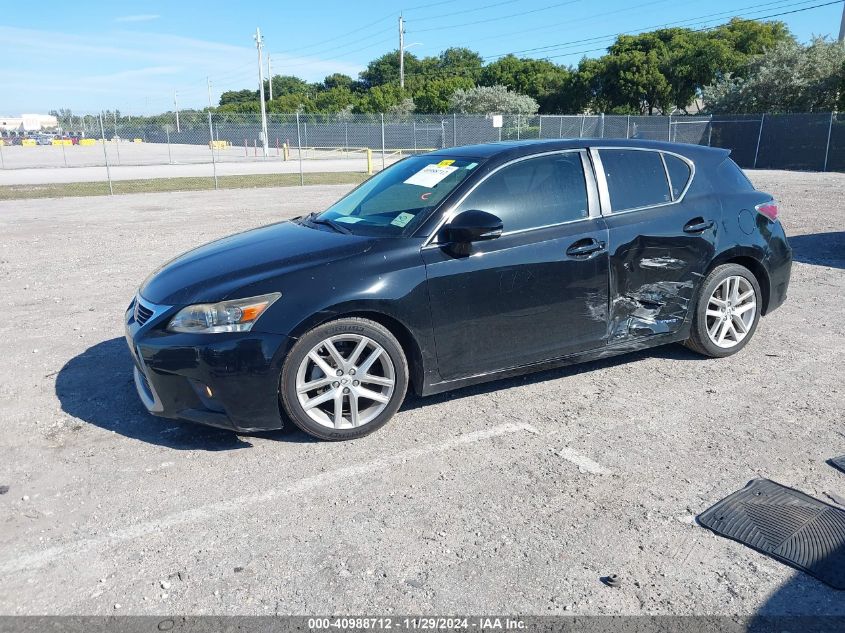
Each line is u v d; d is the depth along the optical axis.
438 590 2.57
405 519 3.04
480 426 3.96
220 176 26.72
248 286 3.54
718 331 4.92
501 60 69.25
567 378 4.68
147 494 3.27
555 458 3.58
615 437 3.80
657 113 55.50
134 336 3.65
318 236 4.11
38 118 124.31
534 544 2.85
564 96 60.16
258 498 3.22
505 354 4.06
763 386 4.50
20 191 20.23
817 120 27.44
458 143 38.62
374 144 41.47
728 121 30.75
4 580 2.66
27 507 3.16
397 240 3.83
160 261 9.00
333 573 2.68
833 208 14.13
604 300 4.30
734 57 49.66
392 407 3.82
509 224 4.04
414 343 3.79
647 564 2.72
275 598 2.54
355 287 3.60
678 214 4.54
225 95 105.62
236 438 3.84
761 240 4.89
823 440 3.74
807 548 2.79
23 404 4.33
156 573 2.69
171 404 3.61
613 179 4.43
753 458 3.55
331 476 3.42
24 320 6.25
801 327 5.80
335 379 3.67
